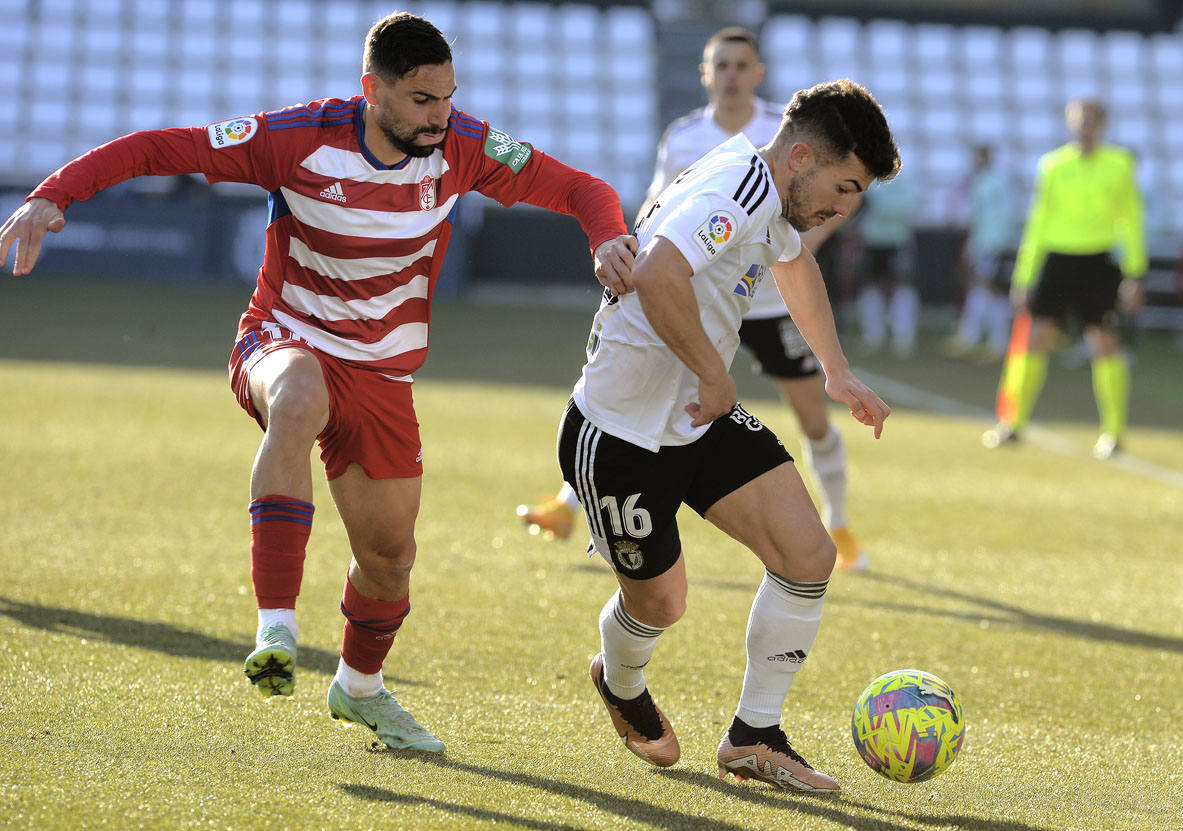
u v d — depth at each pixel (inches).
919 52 4220.0
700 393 413.1
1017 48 4234.7
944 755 428.8
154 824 370.9
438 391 1624.0
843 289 2903.5
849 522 997.2
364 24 4111.7
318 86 4045.3
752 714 445.7
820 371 821.2
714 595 741.3
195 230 2935.5
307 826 376.5
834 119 421.1
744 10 4183.1
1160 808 440.8
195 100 3969.0
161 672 530.3
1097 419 1758.1
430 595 703.1
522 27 4131.4
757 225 422.9
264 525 394.0
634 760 465.1
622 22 4165.8
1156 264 3255.4
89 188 412.5
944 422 1632.6
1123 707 567.8
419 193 446.3
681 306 405.4
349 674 466.3
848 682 586.2
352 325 443.5
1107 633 698.8
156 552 758.5
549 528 823.7
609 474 436.8
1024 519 1037.8
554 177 469.7
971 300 2620.6
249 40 4050.2
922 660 628.7
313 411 408.2
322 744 457.7
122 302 2453.2
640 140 4035.4
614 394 436.1
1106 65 4266.7
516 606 688.4
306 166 433.7
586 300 3211.1
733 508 439.2
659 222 424.5
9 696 484.4
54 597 639.8
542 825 390.3
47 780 399.5
